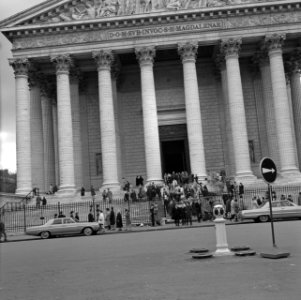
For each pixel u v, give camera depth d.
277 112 52.88
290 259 15.22
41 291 12.29
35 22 54.72
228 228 32.31
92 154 61.84
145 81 53.69
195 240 24.73
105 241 28.75
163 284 12.10
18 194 51.47
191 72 53.59
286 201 38.62
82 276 14.52
